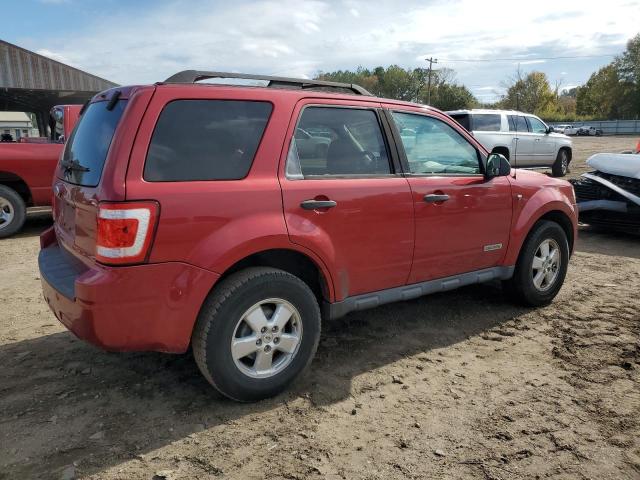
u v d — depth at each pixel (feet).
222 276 10.11
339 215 11.05
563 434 9.43
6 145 25.96
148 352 12.68
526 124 49.65
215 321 9.53
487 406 10.37
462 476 8.30
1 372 11.65
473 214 13.61
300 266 11.54
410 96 294.25
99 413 10.01
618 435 9.41
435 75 270.46
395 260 12.24
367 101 12.17
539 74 267.39
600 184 25.96
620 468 8.53
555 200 15.56
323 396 10.71
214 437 9.29
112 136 9.20
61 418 9.82
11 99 80.59
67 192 10.55
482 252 14.11
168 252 9.04
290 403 10.44
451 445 9.10
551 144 51.21
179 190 9.16
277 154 10.41
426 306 16.05
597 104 280.92
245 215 9.78
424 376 11.60
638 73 253.44
